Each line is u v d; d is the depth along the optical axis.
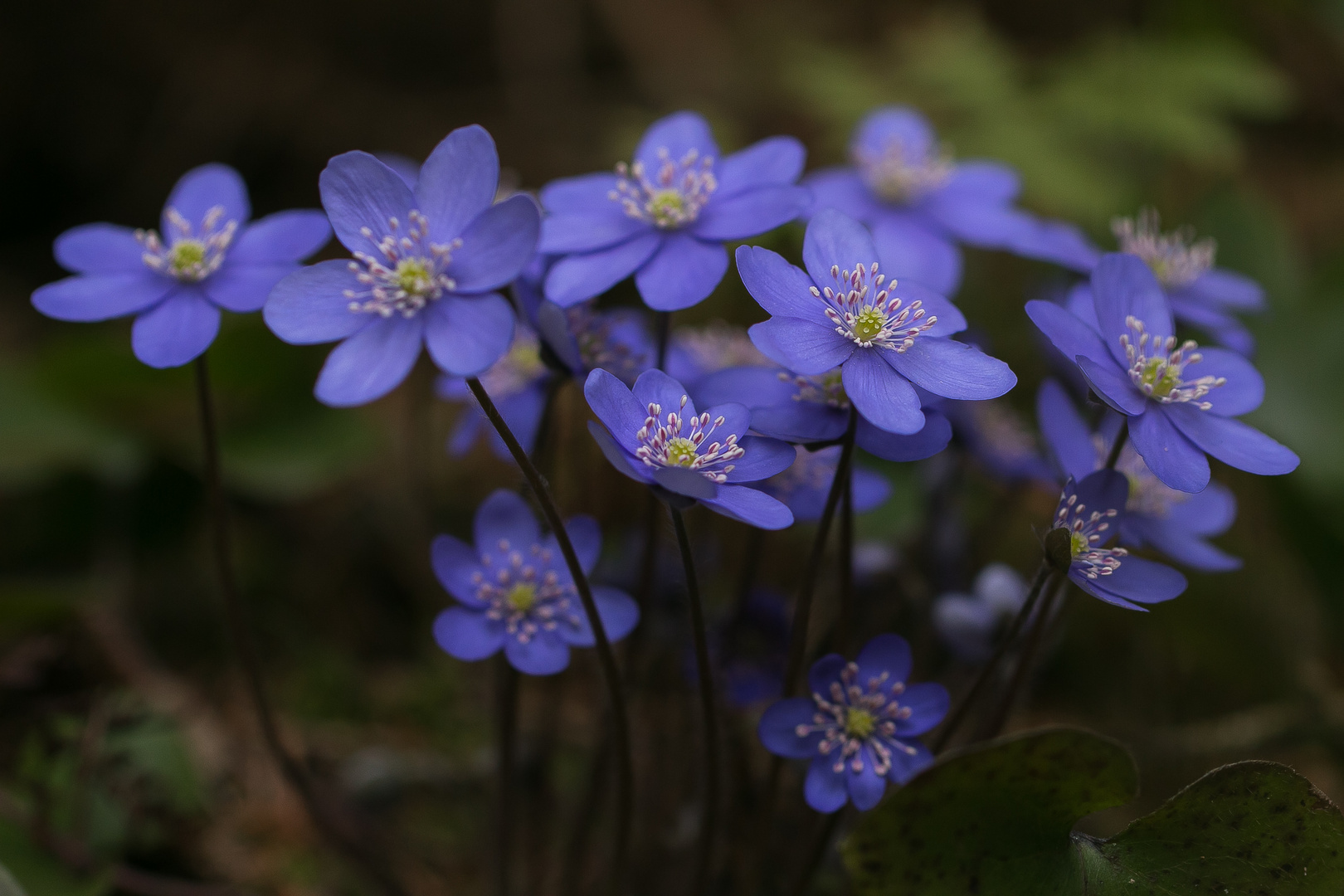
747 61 0.74
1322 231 0.59
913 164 0.36
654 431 0.30
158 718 0.38
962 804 0.30
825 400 0.31
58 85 0.70
